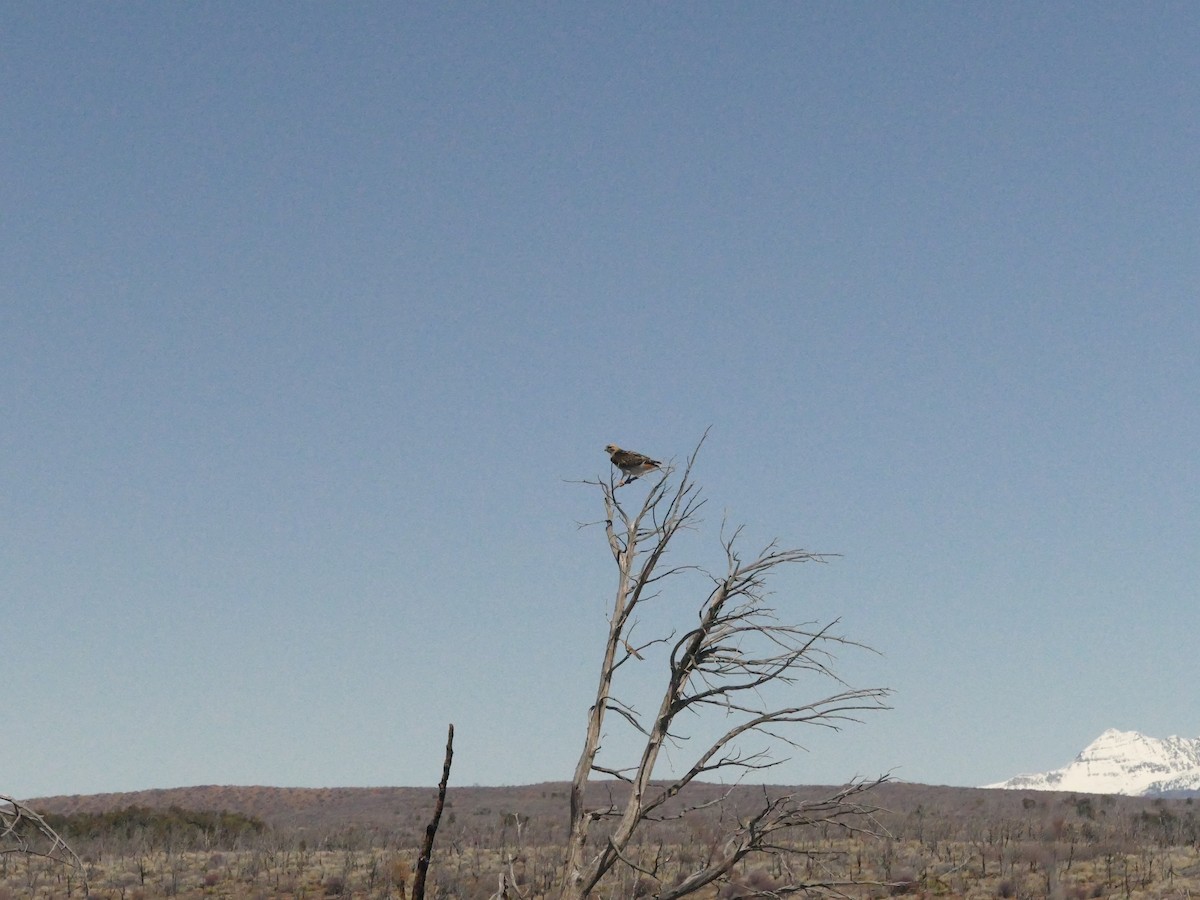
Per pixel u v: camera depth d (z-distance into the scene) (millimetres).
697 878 14297
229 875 49375
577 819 14398
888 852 41562
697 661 14844
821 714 14461
